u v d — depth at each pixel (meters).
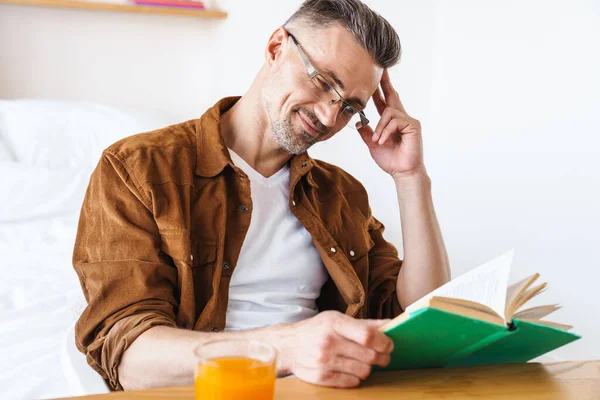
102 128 2.69
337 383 0.91
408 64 2.95
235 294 1.42
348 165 2.98
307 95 1.38
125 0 3.04
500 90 2.64
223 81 3.18
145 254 1.24
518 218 2.57
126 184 1.28
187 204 1.32
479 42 2.75
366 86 1.43
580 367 1.06
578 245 2.31
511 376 0.99
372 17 1.41
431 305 0.83
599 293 2.22
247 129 1.47
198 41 3.22
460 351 0.96
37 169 2.42
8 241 2.23
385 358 0.92
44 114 2.64
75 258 1.29
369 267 1.68
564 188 2.36
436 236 1.59
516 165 2.58
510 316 0.88
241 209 1.41
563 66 2.35
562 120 2.36
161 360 1.04
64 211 2.38
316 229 1.50
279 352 0.95
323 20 1.39
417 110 3.01
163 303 1.21
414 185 1.59
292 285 1.49
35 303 1.83
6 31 2.87
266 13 2.99
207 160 1.39
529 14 2.49
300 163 1.53
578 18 2.29
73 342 1.31
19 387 1.41
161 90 3.19
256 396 0.74
